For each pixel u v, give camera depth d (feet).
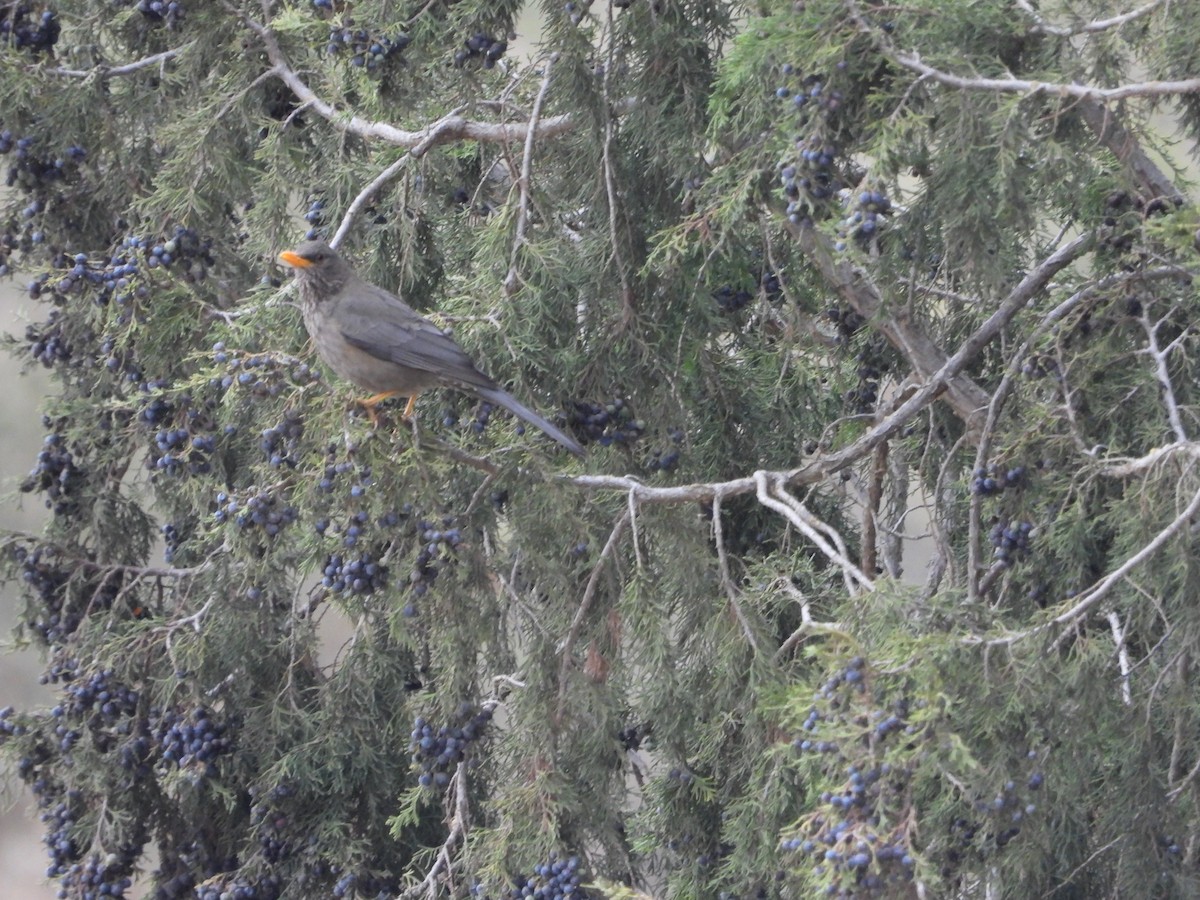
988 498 39.37
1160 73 32.42
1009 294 40.42
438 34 39.68
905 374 46.98
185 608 44.98
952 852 28.76
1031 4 31.45
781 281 41.52
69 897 43.42
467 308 37.14
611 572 36.50
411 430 32.42
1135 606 34.14
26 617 46.88
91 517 46.75
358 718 44.86
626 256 40.37
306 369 32.14
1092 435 37.11
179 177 40.86
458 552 33.37
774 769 33.96
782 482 35.01
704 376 42.14
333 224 42.34
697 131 39.09
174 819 46.32
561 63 39.01
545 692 35.70
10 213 45.29
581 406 39.09
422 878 45.60
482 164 45.29
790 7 30.27
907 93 29.17
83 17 43.98
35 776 44.32
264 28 41.98
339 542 33.12
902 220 32.99
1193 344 37.09
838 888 23.57
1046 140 29.91
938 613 27.63
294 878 44.57
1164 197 33.22
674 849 41.16
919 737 24.26
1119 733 33.73
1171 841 34.88
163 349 36.96
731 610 35.27
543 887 33.53
